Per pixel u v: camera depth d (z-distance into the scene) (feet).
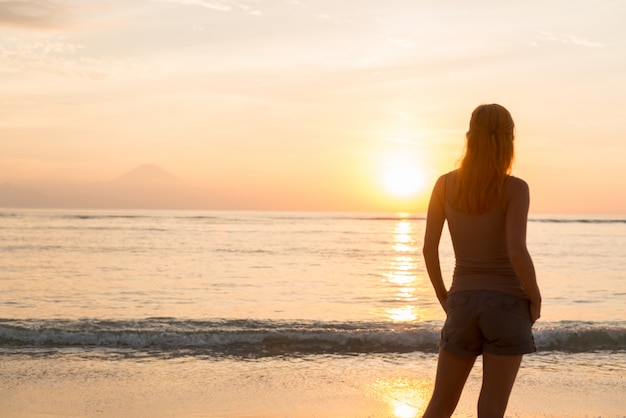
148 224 335.88
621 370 25.46
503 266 9.75
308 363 26.58
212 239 189.98
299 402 19.90
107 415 18.30
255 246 156.97
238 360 27.22
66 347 29.99
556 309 55.52
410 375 24.06
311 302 58.13
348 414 18.56
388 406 19.52
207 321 41.96
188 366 25.72
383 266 102.78
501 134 9.68
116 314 49.14
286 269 94.68
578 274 91.30
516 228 9.43
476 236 9.80
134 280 76.59
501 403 9.66
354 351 29.60
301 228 311.68
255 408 19.16
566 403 20.01
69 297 60.13
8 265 97.50
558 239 216.13
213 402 19.85
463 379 10.21
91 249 137.28
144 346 30.45
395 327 40.14
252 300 59.26
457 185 9.91
